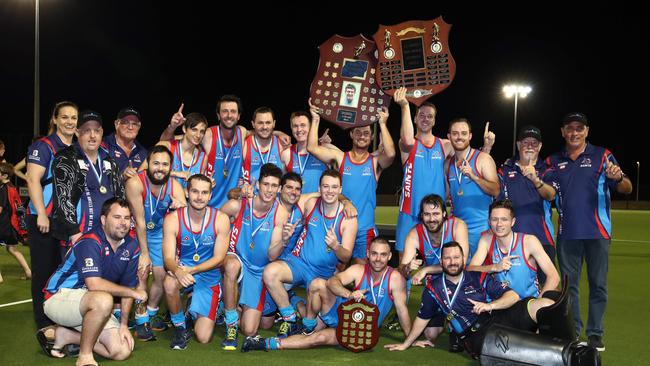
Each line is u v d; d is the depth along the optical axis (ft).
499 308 17.11
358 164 22.31
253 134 23.40
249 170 23.08
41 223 18.61
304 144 23.40
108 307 15.93
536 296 18.78
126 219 16.69
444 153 22.03
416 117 22.36
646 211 116.26
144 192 19.74
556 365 14.73
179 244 18.85
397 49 21.91
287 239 18.98
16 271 30.99
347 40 22.66
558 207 20.07
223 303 19.98
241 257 19.71
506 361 15.25
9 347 17.93
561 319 15.85
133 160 22.45
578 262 19.75
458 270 17.48
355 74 22.58
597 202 19.29
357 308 17.87
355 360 17.25
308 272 19.90
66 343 17.06
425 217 19.16
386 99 22.41
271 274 19.03
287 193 19.60
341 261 19.63
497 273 18.54
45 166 19.06
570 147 19.90
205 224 18.74
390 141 22.17
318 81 22.77
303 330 19.89
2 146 30.32
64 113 19.34
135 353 17.67
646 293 27.20
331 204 19.72
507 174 20.89
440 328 19.31
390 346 18.52
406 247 20.15
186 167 21.90
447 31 21.61
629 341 19.27
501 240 18.72
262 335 20.34
